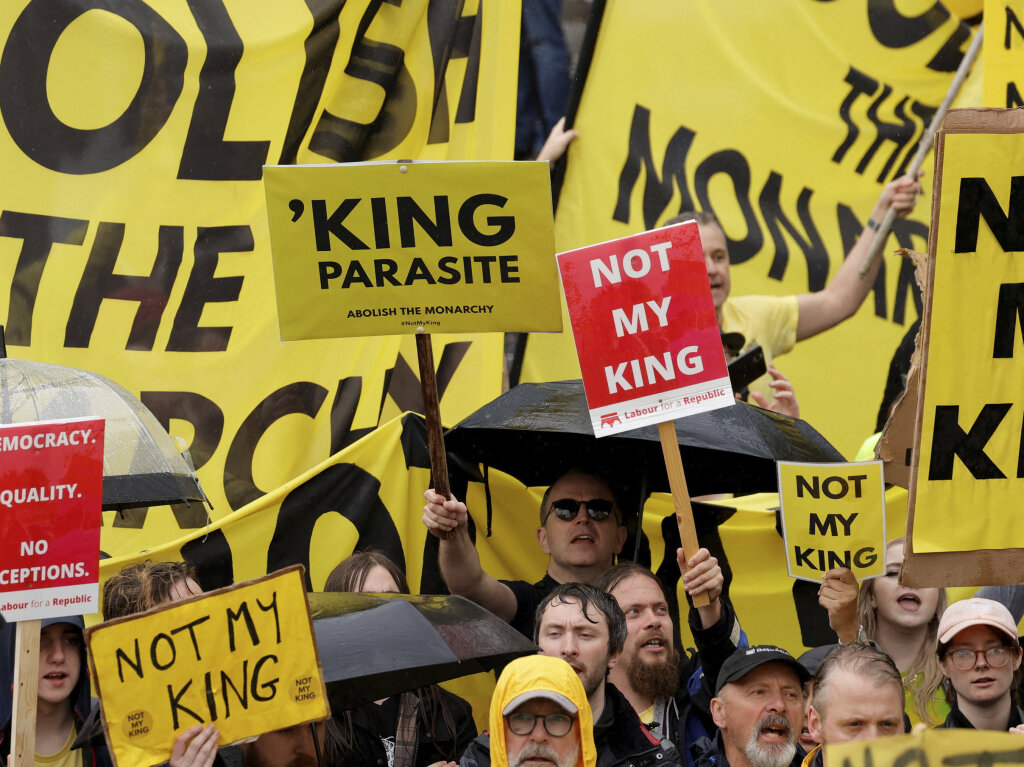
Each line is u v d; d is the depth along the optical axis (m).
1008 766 6.18
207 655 8.00
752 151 17.08
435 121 15.62
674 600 14.15
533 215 10.62
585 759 8.62
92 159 14.21
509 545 13.95
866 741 6.30
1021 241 8.66
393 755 10.82
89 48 14.34
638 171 16.77
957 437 8.72
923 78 17.61
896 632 12.26
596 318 10.48
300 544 13.05
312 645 8.09
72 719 10.45
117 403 10.95
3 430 8.46
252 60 14.77
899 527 14.23
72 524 8.43
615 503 13.34
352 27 15.20
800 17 17.34
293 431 14.27
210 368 14.18
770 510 14.30
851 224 17.25
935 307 8.72
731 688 10.22
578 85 16.80
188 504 11.22
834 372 17.03
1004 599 12.50
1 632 10.30
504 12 15.76
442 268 10.60
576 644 10.16
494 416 12.77
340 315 10.55
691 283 10.39
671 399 10.39
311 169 10.47
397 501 13.35
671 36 17.06
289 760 9.90
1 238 13.82
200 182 14.49
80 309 13.95
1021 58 12.52
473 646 9.37
